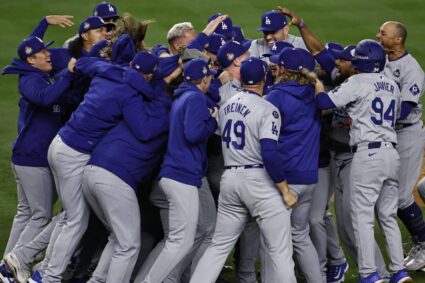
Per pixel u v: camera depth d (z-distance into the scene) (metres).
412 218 34.81
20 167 32.53
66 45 35.03
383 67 31.53
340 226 33.12
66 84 30.95
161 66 30.25
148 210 32.59
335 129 32.12
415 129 34.75
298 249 30.94
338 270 33.50
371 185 30.95
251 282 32.38
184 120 28.81
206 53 33.50
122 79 29.64
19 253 32.09
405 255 36.09
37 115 32.34
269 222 28.94
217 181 32.00
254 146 28.83
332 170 33.50
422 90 34.31
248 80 29.19
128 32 32.12
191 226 29.28
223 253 29.61
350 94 30.61
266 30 37.25
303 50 30.22
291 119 29.81
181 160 29.09
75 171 30.06
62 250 30.41
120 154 29.33
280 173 28.38
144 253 32.84
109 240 30.41
